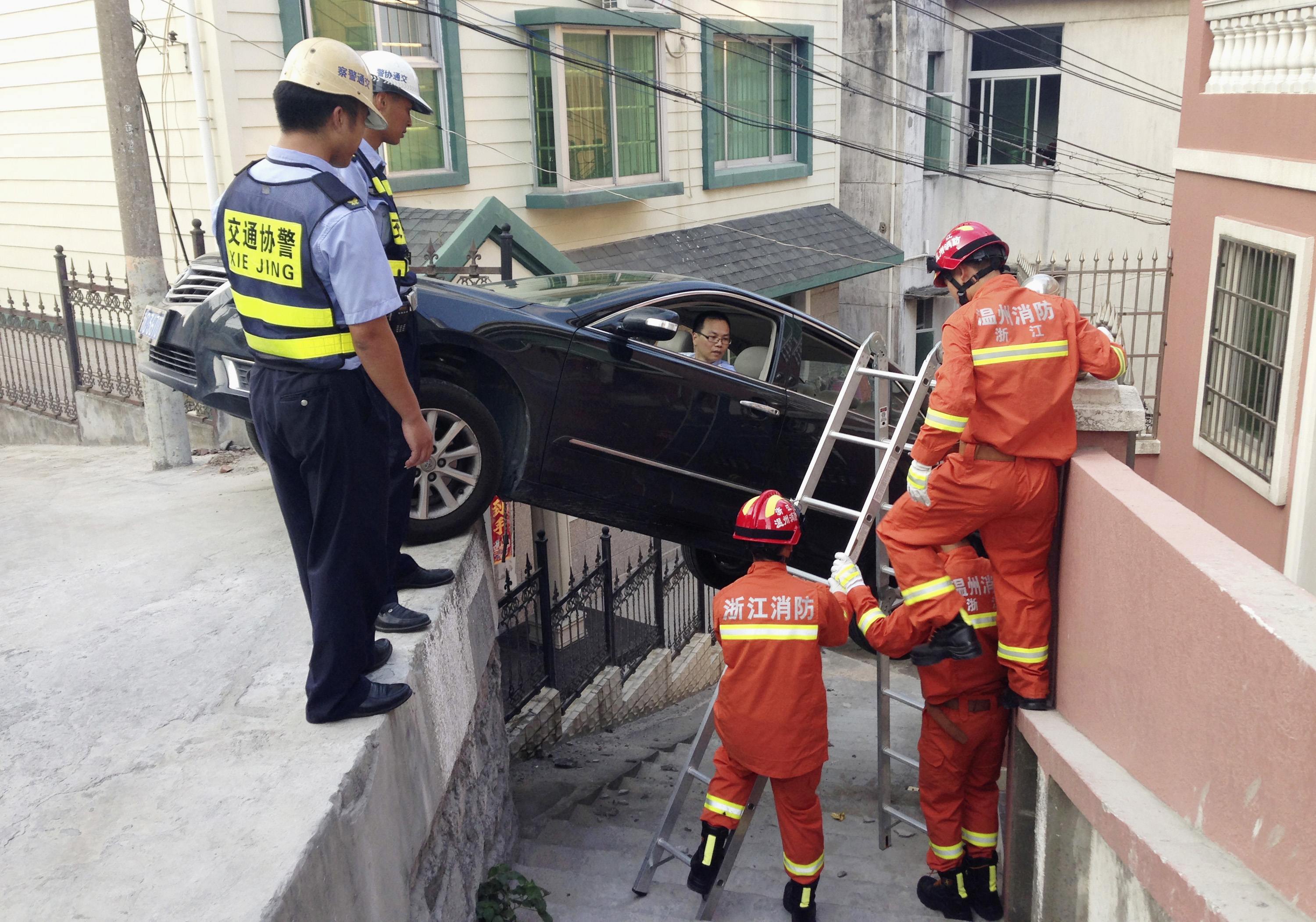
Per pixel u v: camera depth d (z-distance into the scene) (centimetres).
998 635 409
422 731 340
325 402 280
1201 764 282
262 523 522
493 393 484
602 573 848
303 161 277
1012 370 369
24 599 425
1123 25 1688
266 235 274
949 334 375
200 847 248
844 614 426
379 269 272
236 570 452
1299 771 235
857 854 527
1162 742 305
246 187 279
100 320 869
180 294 463
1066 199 1659
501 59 1110
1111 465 369
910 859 520
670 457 519
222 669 352
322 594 294
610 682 839
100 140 1016
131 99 676
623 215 1270
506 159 1135
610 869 504
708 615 1098
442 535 457
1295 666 235
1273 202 697
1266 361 700
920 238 1875
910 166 1803
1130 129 1714
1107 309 942
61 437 931
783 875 507
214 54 875
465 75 1075
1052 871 372
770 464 562
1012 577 394
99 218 1048
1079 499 368
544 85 1138
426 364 459
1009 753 420
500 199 1136
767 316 566
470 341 455
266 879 235
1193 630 284
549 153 1156
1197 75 834
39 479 668
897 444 473
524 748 711
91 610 410
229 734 304
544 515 1030
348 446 284
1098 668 353
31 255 1130
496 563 970
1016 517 387
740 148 1455
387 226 379
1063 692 386
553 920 443
